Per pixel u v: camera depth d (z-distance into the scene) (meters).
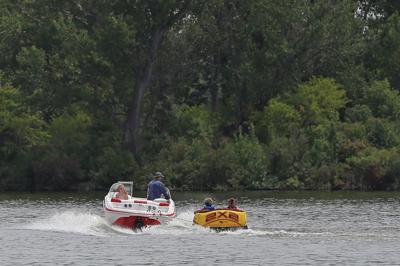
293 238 103.44
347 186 199.75
